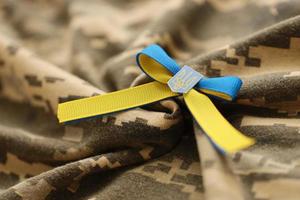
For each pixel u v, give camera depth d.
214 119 0.33
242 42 0.37
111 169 0.36
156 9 0.45
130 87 0.37
